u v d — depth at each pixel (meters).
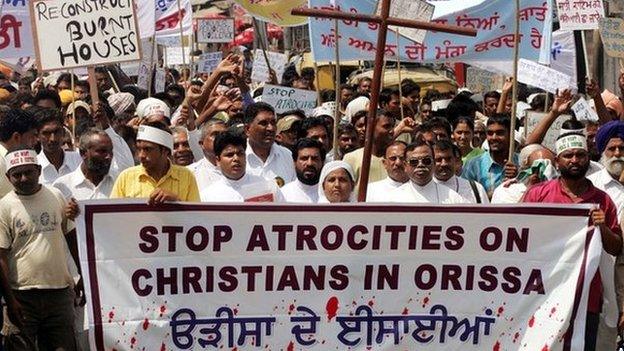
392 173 9.51
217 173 10.26
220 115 13.96
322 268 8.12
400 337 8.20
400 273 8.18
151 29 16.55
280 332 8.12
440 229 8.18
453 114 14.04
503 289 8.25
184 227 7.99
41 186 8.89
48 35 11.59
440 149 9.66
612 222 8.84
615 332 9.02
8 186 9.45
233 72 12.64
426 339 8.23
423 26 8.50
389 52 13.21
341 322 8.15
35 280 8.81
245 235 8.05
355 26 13.12
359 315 8.16
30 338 8.89
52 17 11.58
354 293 8.16
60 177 9.71
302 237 8.09
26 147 9.38
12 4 14.79
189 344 8.05
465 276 8.23
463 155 12.25
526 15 13.21
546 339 8.26
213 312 8.05
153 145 8.91
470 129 12.23
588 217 8.23
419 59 13.24
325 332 8.15
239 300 8.07
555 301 8.26
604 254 8.73
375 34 13.15
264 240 8.06
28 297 8.83
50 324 8.95
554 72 12.99
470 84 18.31
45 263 8.82
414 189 9.41
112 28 11.64
